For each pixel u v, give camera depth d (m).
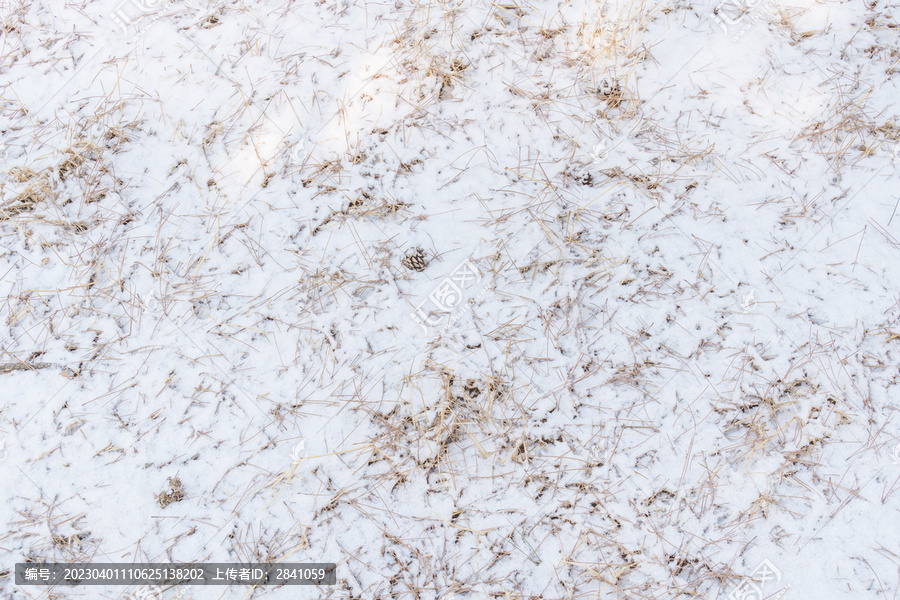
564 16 2.53
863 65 2.51
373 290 2.37
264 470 2.25
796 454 2.26
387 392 2.29
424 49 2.50
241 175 2.45
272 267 2.39
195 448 2.27
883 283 2.35
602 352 2.32
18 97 2.51
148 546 2.21
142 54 2.54
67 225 2.42
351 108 2.49
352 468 2.26
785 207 2.41
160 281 2.38
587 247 2.38
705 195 2.42
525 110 2.48
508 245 2.38
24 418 2.29
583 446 2.26
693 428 2.27
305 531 2.22
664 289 2.36
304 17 2.56
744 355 2.31
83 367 2.33
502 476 2.25
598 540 2.21
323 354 2.32
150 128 2.49
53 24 2.57
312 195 2.43
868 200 2.41
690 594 2.18
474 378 2.29
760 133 2.46
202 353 2.33
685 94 2.49
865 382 2.30
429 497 2.25
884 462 2.25
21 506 2.24
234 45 2.54
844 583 2.16
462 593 2.20
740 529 2.21
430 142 2.46
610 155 2.45
